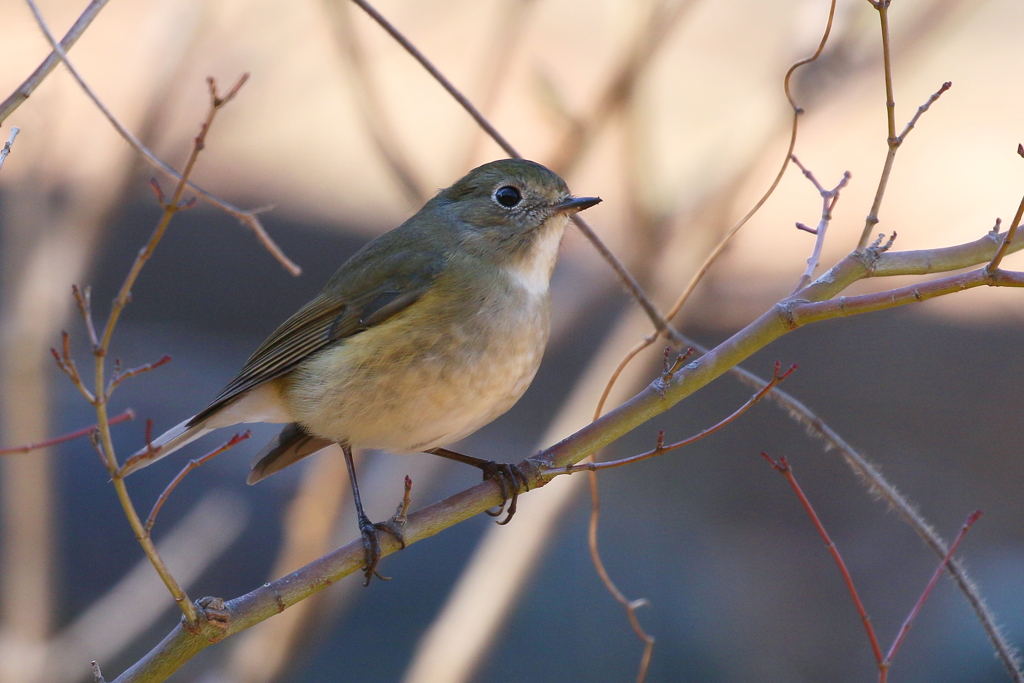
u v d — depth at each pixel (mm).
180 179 4078
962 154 14883
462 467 14148
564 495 8422
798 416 5891
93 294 14977
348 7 8336
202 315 14992
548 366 14078
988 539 13719
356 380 6656
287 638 8266
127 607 9078
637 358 8703
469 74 12664
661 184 10477
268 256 14961
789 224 13922
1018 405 14227
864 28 8766
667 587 13664
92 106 9492
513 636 12875
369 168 15570
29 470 8547
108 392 4137
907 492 14172
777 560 13875
